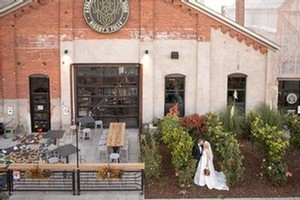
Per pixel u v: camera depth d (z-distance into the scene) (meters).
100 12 21.42
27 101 21.95
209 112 21.33
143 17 21.53
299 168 17.83
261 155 18.66
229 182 16.03
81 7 21.47
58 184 16.08
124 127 20.20
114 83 22.77
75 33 21.64
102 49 21.83
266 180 16.64
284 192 15.81
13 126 21.95
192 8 21.62
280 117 20.88
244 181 16.53
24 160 18.17
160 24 21.80
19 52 21.58
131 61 22.03
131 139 21.39
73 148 16.39
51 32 21.50
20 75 21.77
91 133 22.11
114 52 21.88
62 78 21.81
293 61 25.80
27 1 21.11
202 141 16.83
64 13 21.36
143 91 22.14
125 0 21.38
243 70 22.41
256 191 15.83
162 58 22.06
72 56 21.69
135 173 16.59
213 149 18.27
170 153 18.92
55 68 21.80
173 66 22.14
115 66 22.38
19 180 16.16
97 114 22.98
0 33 21.25
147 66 21.92
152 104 22.28
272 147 16.27
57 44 21.61
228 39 22.08
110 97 22.89
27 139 20.94
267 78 22.45
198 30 21.81
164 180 16.56
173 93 22.48
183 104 22.58
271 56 22.33
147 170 16.39
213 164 17.31
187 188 15.94
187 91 22.38
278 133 17.00
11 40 21.34
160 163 17.52
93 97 22.83
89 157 18.80
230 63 22.30
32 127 22.33
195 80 22.31
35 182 16.14
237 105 22.78
